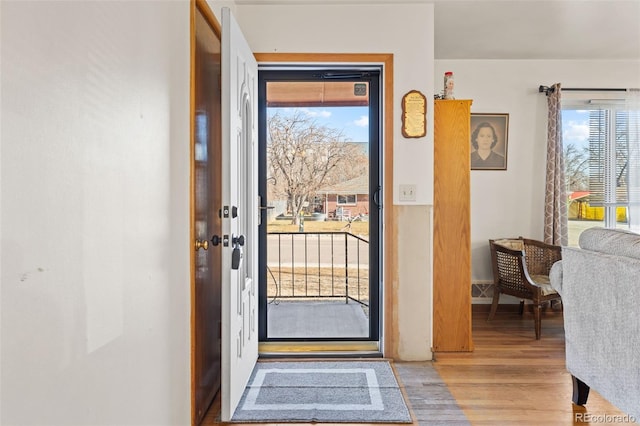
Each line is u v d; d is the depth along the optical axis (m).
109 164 1.16
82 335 1.03
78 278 1.01
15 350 0.81
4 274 0.79
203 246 1.96
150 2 1.44
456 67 4.12
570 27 3.27
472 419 2.09
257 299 2.79
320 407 2.21
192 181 1.86
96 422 1.09
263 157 3.06
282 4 2.81
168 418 1.60
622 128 4.21
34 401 0.87
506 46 3.72
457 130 3.03
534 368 2.74
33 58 0.86
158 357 1.50
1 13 0.78
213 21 2.21
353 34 2.83
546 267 3.94
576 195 4.27
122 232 1.23
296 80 3.05
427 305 2.87
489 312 4.07
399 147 2.85
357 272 3.38
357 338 3.12
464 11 2.96
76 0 1.00
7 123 0.79
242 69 2.31
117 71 1.20
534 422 2.06
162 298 1.54
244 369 2.35
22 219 0.83
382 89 2.96
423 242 2.87
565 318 2.29
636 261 1.76
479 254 4.17
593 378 2.04
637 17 3.06
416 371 2.68
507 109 4.14
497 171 4.16
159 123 1.51
